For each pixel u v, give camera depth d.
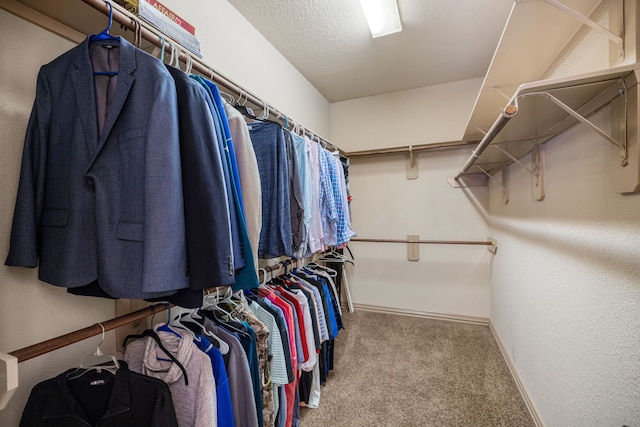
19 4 0.73
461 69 2.51
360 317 2.93
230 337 0.98
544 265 1.40
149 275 0.56
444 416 1.52
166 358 0.84
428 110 2.86
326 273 2.04
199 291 0.67
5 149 0.72
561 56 1.13
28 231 0.66
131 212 0.61
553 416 1.28
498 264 2.35
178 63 0.89
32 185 0.67
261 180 1.27
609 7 0.87
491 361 2.04
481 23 1.87
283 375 1.22
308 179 1.50
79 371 0.74
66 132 0.66
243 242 0.85
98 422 0.70
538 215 1.49
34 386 0.72
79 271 0.63
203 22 1.47
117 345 0.97
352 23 1.86
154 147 0.60
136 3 0.79
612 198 0.89
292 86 2.39
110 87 0.68
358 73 2.57
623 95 0.79
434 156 2.86
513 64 1.21
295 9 1.73
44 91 0.70
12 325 0.73
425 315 2.90
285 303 1.40
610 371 0.89
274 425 1.27
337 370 1.96
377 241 2.99
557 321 1.26
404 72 2.56
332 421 1.50
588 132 1.01
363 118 3.10
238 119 0.94
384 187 3.04
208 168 0.67
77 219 0.63
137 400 0.72
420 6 1.71
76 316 0.86
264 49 2.00
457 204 2.79
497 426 1.45
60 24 0.81
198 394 0.79
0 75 0.71
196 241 0.63
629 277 0.81
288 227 1.25
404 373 1.91
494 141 1.37
